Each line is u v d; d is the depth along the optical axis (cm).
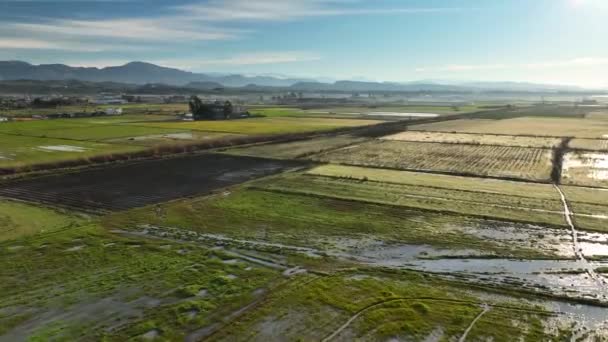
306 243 2603
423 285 2053
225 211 3253
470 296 1947
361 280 2103
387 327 1695
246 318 1755
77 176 4519
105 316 1766
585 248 2516
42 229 2798
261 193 3809
